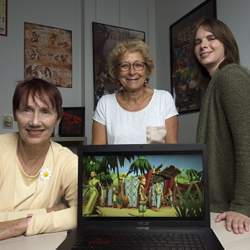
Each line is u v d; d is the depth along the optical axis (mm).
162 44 3264
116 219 933
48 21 2947
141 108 1647
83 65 3049
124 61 1582
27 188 1057
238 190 1014
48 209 1059
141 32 3352
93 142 1732
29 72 2828
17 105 1019
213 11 2537
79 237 856
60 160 1092
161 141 1605
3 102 2709
